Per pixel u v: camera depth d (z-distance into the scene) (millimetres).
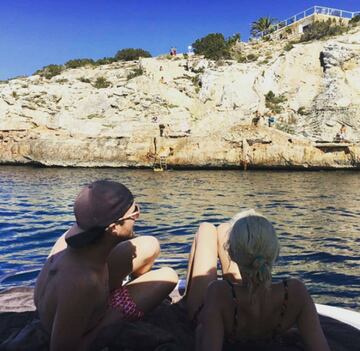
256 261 2668
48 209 15062
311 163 35562
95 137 41125
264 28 63688
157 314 3762
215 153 37594
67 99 47469
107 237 2719
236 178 28797
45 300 2762
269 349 3115
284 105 44625
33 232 11148
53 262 2893
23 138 43438
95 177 29828
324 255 8664
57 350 2699
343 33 50156
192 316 3457
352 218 13156
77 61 60781
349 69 44375
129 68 54938
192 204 16406
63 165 41219
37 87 47969
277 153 36219
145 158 39844
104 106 46438
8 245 9719
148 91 47500
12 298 4277
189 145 38406
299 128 41406
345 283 6938
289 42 54250
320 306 4277
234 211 14625
